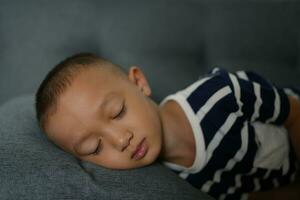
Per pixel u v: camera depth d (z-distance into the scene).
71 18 1.27
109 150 0.67
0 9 1.29
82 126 0.67
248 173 0.82
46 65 1.25
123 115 0.69
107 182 0.62
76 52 1.27
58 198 0.57
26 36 1.27
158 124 0.72
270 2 1.16
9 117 0.76
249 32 1.16
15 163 0.60
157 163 0.74
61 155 0.64
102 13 1.27
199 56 1.22
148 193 0.62
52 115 0.70
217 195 0.82
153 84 1.18
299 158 0.87
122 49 1.24
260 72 1.15
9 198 0.56
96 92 0.69
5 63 1.27
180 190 0.66
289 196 0.88
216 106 0.77
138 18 1.23
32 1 1.29
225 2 1.19
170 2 1.23
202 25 1.21
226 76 0.81
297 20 1.14
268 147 0.82
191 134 0.77
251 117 0.80
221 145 0.77
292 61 1.17
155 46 1.22
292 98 0.87
